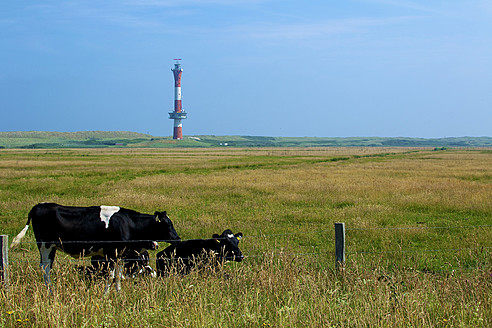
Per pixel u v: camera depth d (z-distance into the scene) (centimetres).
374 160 6072
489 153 9394
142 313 535
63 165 4328
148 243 750
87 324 507
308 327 498
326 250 967
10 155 7638
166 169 3934
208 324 500
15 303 559
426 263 861
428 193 2005
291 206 1705
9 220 1367
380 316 513
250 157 7144
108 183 2516
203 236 1108
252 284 638
